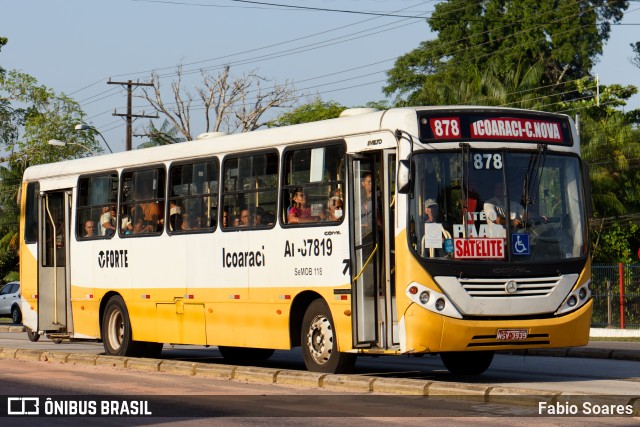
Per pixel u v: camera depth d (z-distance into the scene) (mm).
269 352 26406
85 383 19578
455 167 18266
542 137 18891
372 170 19125
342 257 19219
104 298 25859
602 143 58125
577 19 78500
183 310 23234
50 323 27656
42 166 28391
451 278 17906
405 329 18000
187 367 21109
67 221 27281
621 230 56844
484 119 18562
